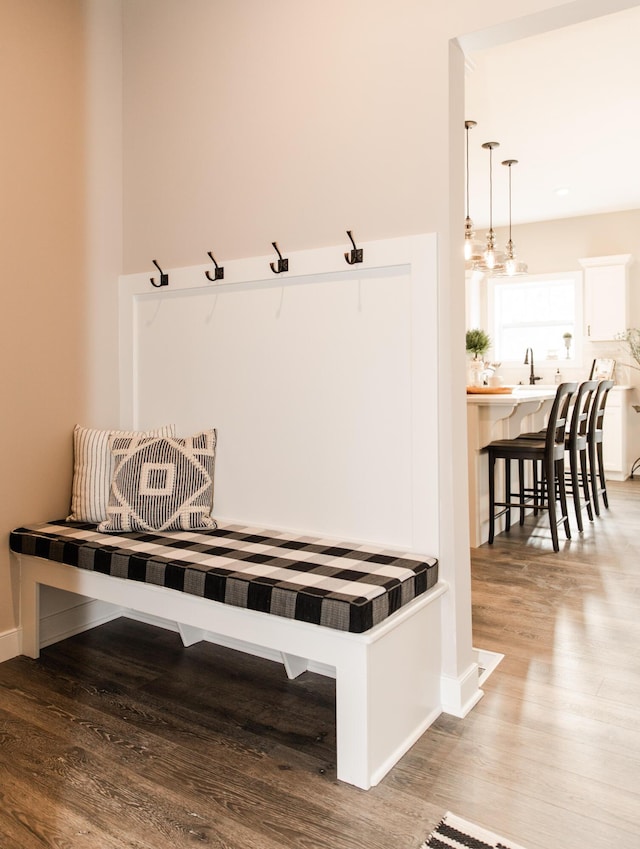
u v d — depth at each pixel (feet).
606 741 5.71
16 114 7.45
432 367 6.18
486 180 17.75
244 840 4.44
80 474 7.93
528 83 11.84
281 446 7.44
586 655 7.54
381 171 6.49
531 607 9.10
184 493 7.57
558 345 23.25
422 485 6.31
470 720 6.10
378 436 6.69
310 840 4.43
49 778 5.16
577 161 16.24
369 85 6.56
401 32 6.32
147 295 8.61
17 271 7.52
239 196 7.66
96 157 8.46
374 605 5.09
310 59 7.00
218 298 7.93
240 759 5.44
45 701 6.47
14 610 7.61
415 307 6.26
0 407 7.40
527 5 5.63
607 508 16.20
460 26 5.97
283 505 7.46
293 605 5.27
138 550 6.61
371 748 5.08
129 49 8.71
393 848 4.35
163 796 4.92
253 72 7.49
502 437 14.26
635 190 18.92
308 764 5.37
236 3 7.63
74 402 8.28
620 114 13.32
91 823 4.62
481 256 15.11
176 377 8.38
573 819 4.66
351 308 6.82
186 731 5.90
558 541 12.52
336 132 6.81
